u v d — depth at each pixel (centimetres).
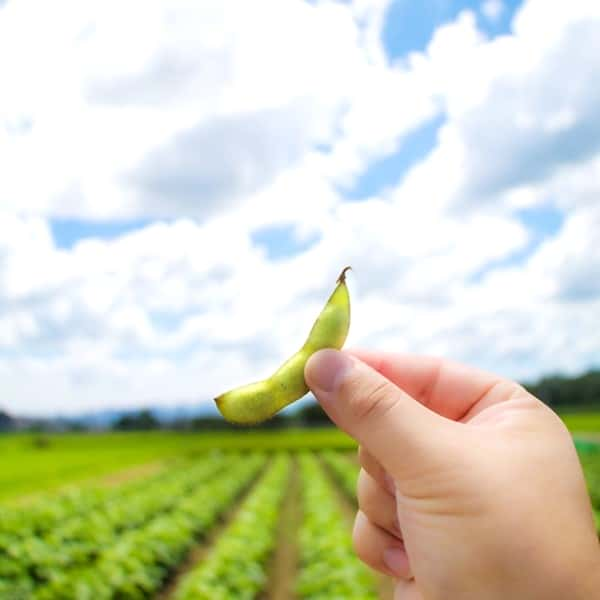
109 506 1717
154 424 10969
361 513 345
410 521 246
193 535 1712
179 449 5672
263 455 5069
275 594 1270
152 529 1468
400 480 245
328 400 252
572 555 215
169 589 1299
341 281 273
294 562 1505
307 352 264
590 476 2458
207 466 3609
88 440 7481
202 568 1200
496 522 222
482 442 238
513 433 247
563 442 248
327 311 268
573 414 8494
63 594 1051
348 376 247
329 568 1176
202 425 9231
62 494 1745
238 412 258
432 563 236
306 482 2667
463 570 228
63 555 1171
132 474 3881
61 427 11675
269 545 1463
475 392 319
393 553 328
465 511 227
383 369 339
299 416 8688
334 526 1492
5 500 2483
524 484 226
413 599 315
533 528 219
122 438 7738
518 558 218
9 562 1093
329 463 3728
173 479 2770
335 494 2648
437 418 245
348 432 254
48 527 1374
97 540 1326
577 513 225
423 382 332
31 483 3062
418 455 236
